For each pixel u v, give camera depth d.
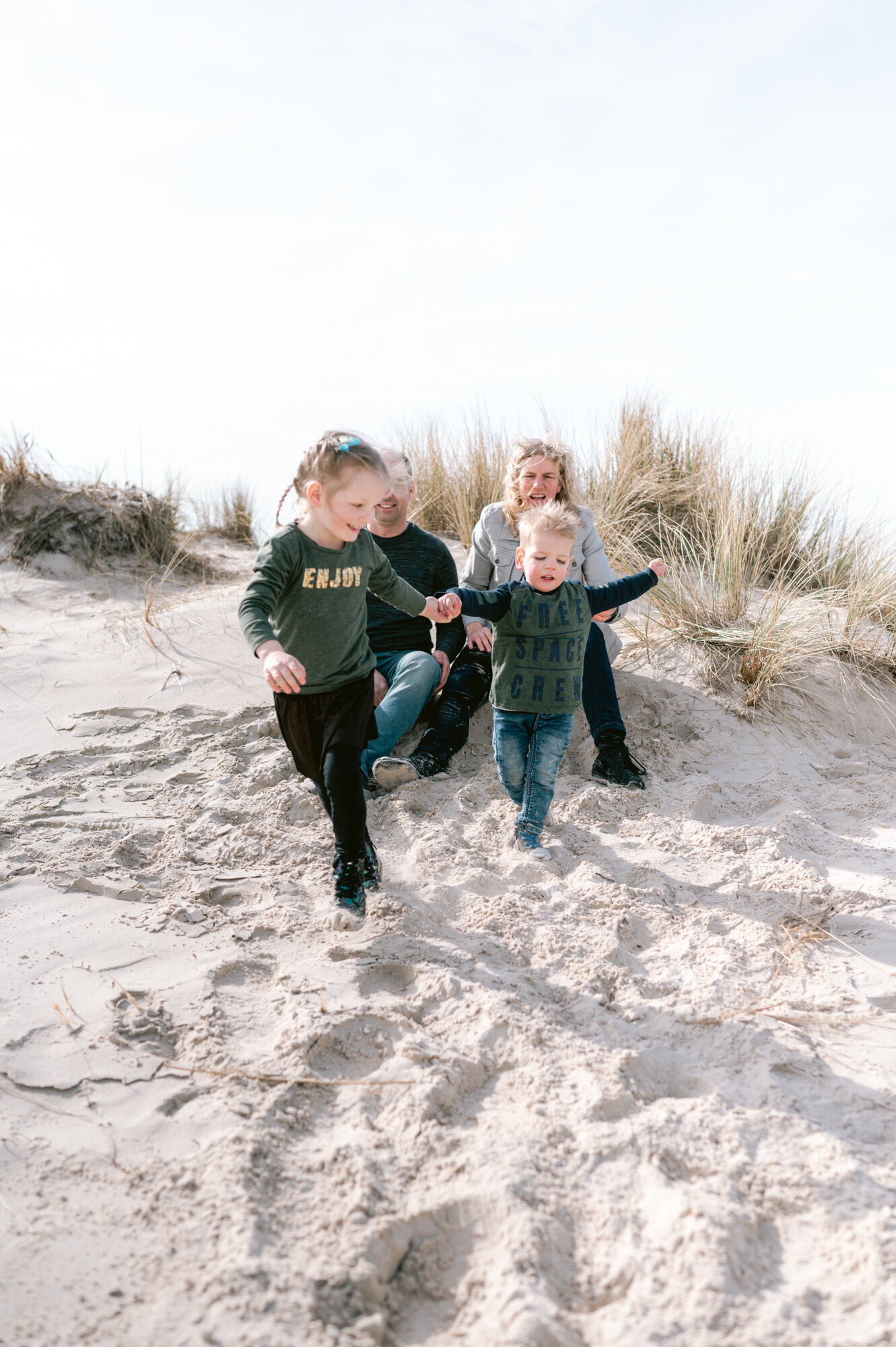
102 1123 1.90
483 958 2.54
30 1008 2.28
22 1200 1.70
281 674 2.27
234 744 4.05
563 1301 1.52
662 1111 1.95
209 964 2.48
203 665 4.89
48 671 4.79
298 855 3.13
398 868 3.08
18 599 6.08
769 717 4.36
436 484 7.59
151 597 6.19
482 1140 1.85
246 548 8.61
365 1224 1.64
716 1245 1.57
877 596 5.19
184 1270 1.55
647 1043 2.19
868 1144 1.88
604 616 3.97
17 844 3.16
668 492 6.71
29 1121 1.91
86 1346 1.40
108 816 3.40
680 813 3.48
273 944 2.61
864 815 3.52
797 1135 1.89
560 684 3.19
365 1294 1.53
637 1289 1.52
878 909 2.83
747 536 5.72
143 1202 1.70
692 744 4.14
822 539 6.18
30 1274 1.53
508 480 4.03
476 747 4.13
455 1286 1.58
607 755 3.76
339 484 2.47
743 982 2.45
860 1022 2.29
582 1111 1.93
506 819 3.39
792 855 3.18
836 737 4.36
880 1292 1.49
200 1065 2.09
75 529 6.88
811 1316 1.47
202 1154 1.81
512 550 4.05
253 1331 1.43
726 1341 1.42
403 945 2.58
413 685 3.76
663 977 2.48
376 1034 2.20
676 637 4.89
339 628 2.64
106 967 2.46
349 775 2.60
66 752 3.96
